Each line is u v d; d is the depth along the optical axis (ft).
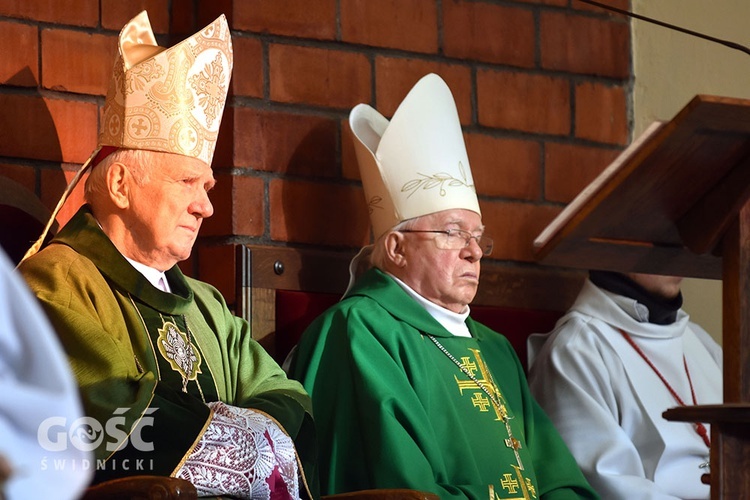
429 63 33.14
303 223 30.37
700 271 24.67
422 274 28.58
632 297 31.40
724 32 37.60
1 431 8.49
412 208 28.71
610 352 30.81
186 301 23.26
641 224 23.02
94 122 28.66
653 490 28.12
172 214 22.89
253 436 20.88
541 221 34.45
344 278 30.53
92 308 21.34
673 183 21.95
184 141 23.22
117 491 17.66
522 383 29.91
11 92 27.68
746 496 19.44
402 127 29.12
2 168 27.37
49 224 22.34
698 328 34.45
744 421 19.03
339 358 26.68
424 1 33.19
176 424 20.12
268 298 29.09
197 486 19.89
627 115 36.22
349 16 31.83
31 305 8.65
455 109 30.07
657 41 36.78
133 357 21.58
